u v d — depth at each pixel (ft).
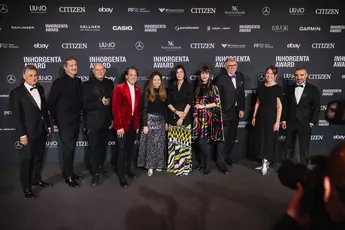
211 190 10.95
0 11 12.56
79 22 12.97
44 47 12.98
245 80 13.89
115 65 13.37
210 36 13.50
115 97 11.05
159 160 12.21
